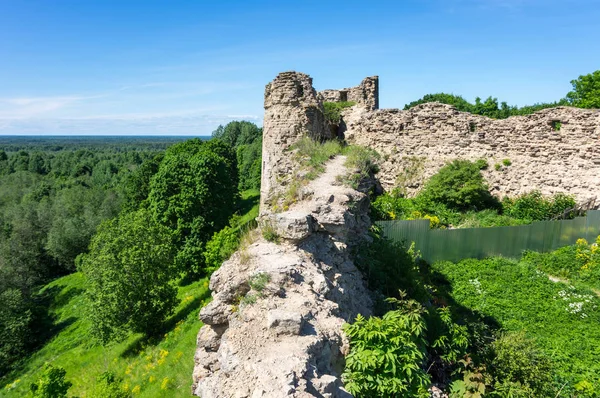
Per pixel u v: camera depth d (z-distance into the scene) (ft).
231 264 25.02
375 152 62.23
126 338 71.05
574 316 39.17
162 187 98.84
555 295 42.60
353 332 19.75
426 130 67.10
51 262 153.17
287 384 14.85
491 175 63.41
